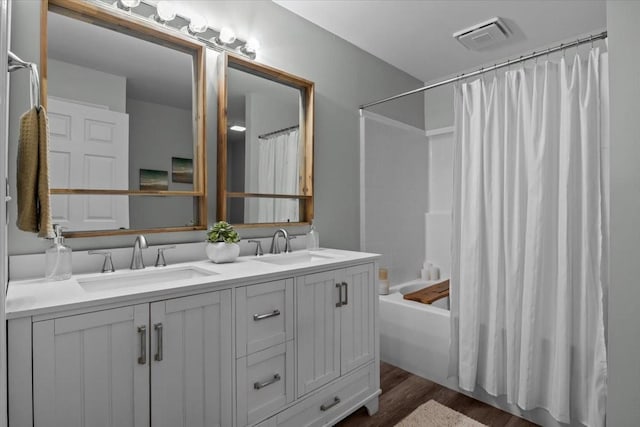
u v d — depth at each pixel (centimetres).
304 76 237
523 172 192
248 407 134
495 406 201
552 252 183
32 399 90
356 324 181
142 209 161
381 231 296
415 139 340
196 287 118
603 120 167
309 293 156
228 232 169
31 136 103
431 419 188
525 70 192
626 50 141
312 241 218
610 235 145
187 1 178
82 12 145
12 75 129
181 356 116
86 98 146
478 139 208
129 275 140
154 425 110
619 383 143
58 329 94
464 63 314
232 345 129
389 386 224
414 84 345
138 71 161
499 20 243
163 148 168
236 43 198
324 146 250
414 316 239
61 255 124
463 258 211
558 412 172
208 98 187
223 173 188
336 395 170
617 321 143
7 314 86
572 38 268
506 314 194
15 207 129
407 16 238
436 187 354
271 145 214
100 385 101
